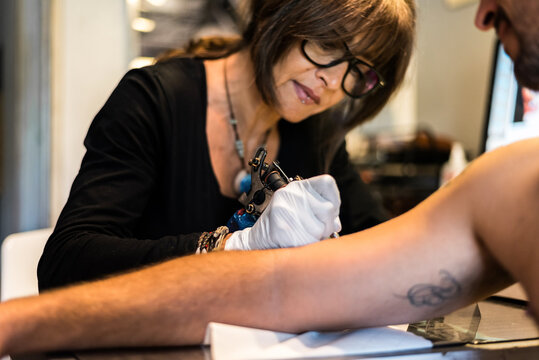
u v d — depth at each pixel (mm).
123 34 2021
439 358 529
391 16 916
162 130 1002
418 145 1980
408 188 1966
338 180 1286
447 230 575
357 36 907
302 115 1019
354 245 585
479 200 562
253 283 565
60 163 2002
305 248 592
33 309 519
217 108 1100
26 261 1388
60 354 529
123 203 869
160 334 536
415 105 2479
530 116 1362
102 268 724
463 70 2191
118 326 526
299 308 565
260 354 508
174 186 1028
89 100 2010
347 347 532
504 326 671
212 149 1089
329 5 881
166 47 2072
